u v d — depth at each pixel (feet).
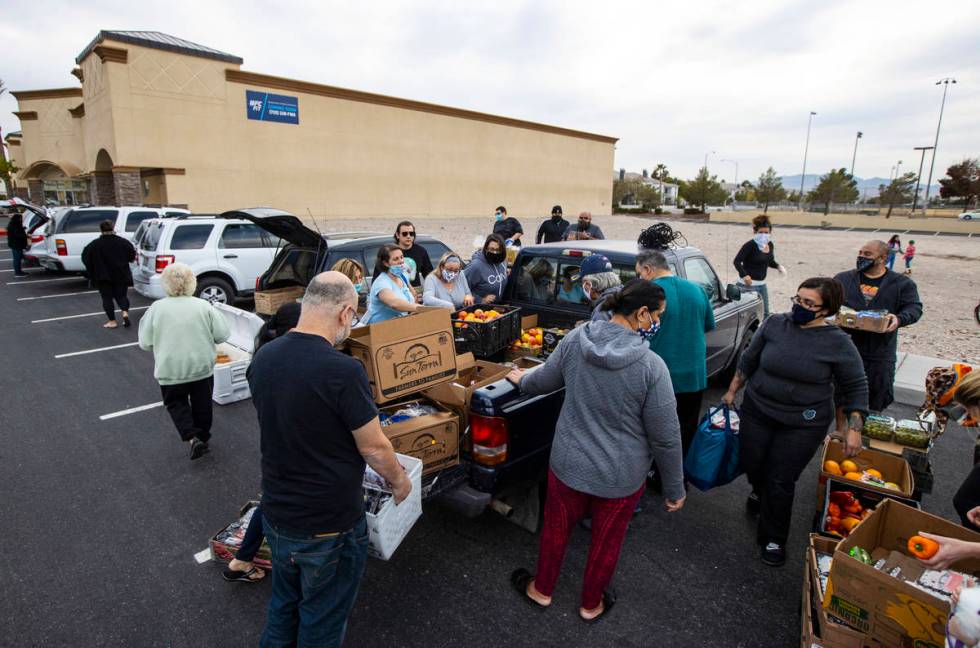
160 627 8.76
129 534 11.19
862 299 13.96
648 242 12.26
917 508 9.14
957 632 5.33
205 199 71.67
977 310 18.21
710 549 10.90
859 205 230.48
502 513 10.55
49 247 38.91
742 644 8.48
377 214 95.96
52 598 9.36
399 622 8.80
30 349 24.43
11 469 13.82
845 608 7.24
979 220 156.04
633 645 8.42
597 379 7.84
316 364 6.14
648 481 13.15
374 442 6.43
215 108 71.61
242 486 13.09
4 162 109.29
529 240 72.59
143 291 31.48
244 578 9.77
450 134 106.73
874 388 13.65
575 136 138.00
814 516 11.58
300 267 23.77
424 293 15.42
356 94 89.20
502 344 12.70
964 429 16.80
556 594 9.53
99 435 15.81
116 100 62.59
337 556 6.51
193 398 14.11
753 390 10.43
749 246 24.17
